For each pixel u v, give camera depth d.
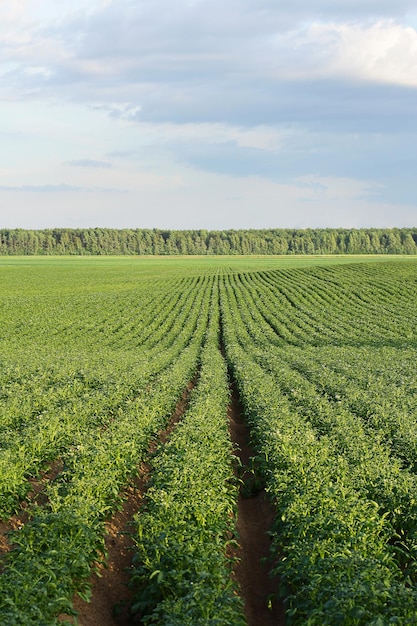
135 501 15.27
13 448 16.05
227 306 73.38
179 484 13.06
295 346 49.34
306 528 10.97
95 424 20.64
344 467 14.36
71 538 10.69
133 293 88.25
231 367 36.47
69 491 12.70
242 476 17.73
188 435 17.42
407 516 12.17
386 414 20.69
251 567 12.48
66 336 54.62
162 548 10.30
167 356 40.12
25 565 9.41
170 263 170.38
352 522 10.95
